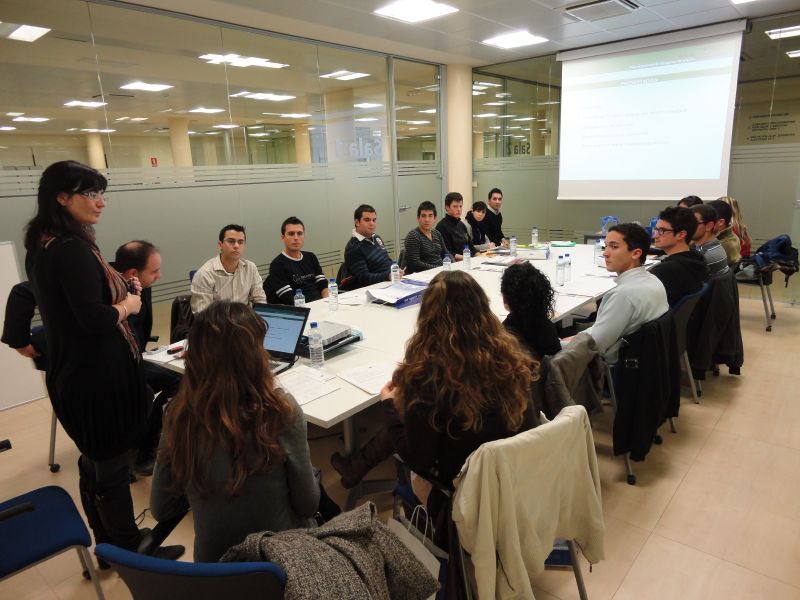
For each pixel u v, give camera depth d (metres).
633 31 5.46
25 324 2.22
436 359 1.34
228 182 4.94
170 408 1.15
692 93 5.53
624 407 2.29
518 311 1.90
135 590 0.98
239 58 4.91
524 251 4.77
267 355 1.18
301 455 1.23
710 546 1.96
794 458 2.53
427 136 7.04
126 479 1.87
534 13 4.69
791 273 4.29
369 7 4.32
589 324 3.36
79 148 3.96
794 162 5.13
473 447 1.36
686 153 5.68
